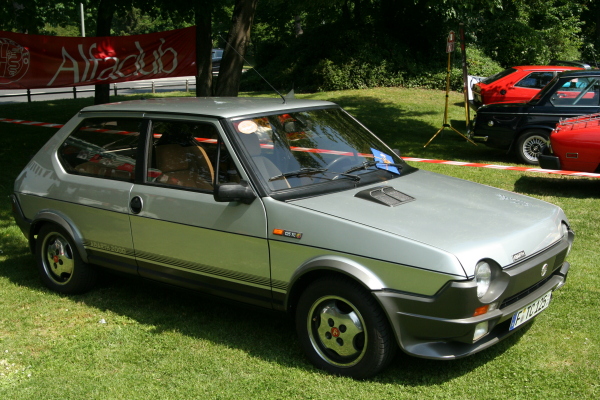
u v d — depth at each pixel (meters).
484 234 3.57
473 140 11.50
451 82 22.27
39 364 4.03
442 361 3.88
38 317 4.79
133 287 5.43
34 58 11.47
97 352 4.17
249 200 3.94
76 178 4.98
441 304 3.30
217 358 4.02
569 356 3.87
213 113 4.29
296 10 19.56
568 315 4.48
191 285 4.38
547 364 3.79
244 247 3.99
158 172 4.48
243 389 3.62
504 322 3.69
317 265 3.62
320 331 3.80
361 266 3.51
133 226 4.56
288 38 27.66
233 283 4.13
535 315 3.83
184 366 3.93
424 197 4.11
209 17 11.68
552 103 10.49
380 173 4.44
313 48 23.92
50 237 5.27
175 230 4.31
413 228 3.57
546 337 4.14
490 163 10.98
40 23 12.59
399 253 3.42
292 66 24.08
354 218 3.66
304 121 4.58
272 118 4.41
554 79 10.61
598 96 10.23
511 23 24.58
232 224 4.01
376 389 3.56
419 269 3.35
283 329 4.46
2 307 4.99
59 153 5.21
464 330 3.33
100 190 4.76
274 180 4.00
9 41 11.22
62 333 4.49
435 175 4.79
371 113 17.72
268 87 24.33
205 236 4.16
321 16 26.50
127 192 4.58
